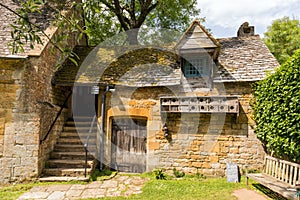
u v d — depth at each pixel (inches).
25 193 225.5
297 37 904.9
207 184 258.5
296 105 210.8
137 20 534.0
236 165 282.8
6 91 255.9
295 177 201.5
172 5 560.4
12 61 253.0
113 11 519.2
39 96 271.7
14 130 255.3
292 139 217.9
